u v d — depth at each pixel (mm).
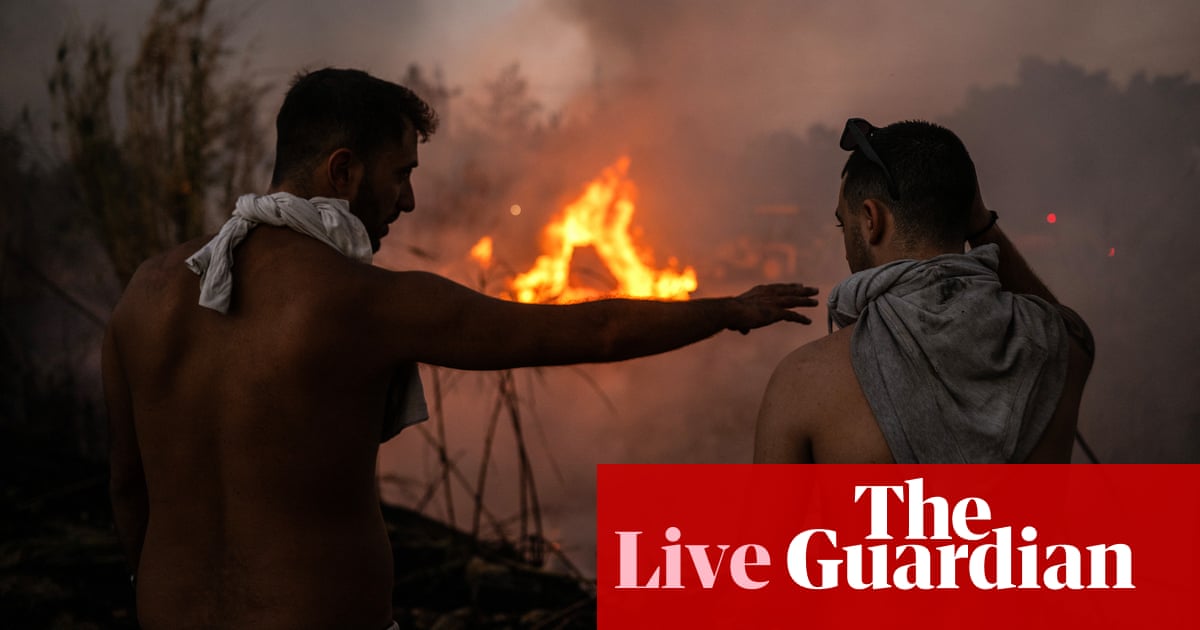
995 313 1116
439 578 3098
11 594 2545
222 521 1188
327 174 1284
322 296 1171
